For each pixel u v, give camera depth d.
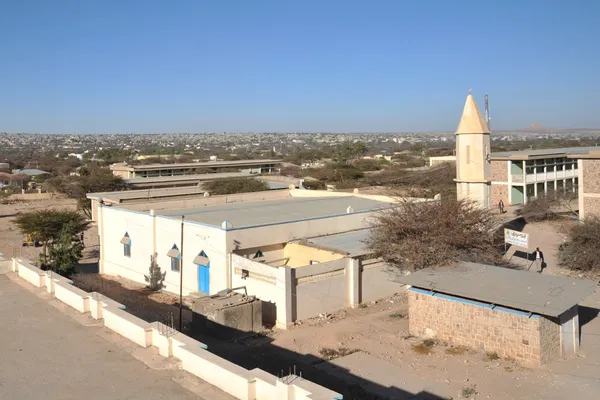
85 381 9.30
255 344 18.61
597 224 27.02
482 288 17.58
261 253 24.39
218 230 23.02
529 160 48.66
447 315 17.97
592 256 26.14
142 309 23.09
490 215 23.95
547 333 16.06
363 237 26.06
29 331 11.88
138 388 8.96
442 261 21.19
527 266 27.53
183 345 9.89
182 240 23.06
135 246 28.70
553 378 15.05
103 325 12.21
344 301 22.48
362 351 17.56
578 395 14.03
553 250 30.17
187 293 24.97
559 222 37.00
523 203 48.03
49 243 33.88
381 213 25.89
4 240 45.31
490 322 16.88
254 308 19.91
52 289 14.86
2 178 99.19
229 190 52.81
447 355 16.98
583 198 34.72
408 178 72.19
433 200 25.95
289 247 25.25
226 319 19.16
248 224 24.58
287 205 32.03
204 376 9.20
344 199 34.78
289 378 7.97
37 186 90.12
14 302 14.09
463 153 25.97
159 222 26.83
